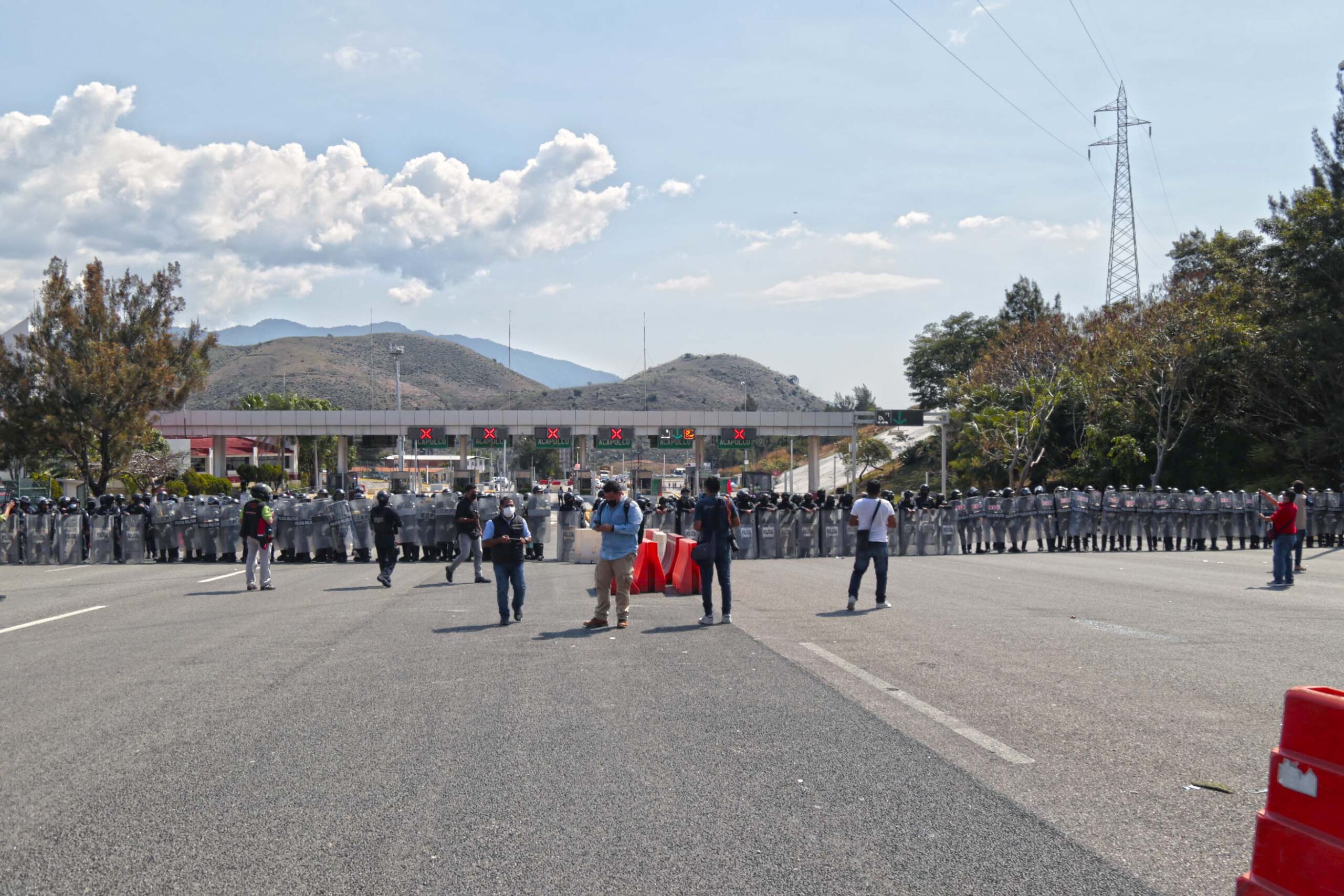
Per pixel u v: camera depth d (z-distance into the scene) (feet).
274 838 16.83
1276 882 12.08
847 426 207.72
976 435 188.03
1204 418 178.29
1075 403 193.57
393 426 202.49
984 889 14.51
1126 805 18.21
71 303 132.05
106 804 18.67
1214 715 24.93
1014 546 96.63
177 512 86.07
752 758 21.26
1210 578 64.80
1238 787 19.20
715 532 42.73
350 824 17.46
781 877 14.99
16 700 27.94
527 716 25.29
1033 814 17.74
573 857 15.84
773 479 215.51
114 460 136.56
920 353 315.58
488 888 14.69
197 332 139.03
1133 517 97.50
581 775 20.20
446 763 21.15
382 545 62.08
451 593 57.98
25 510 87.40
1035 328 215.10
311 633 40.52
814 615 45.50
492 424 204.03
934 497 99.04
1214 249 199.62
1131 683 28.99
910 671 31.01
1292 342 158.81
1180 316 170.60
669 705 26.35
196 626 42.91
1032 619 43.19
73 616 47.11
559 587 61.36
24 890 14.83
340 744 22.77
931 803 18.33
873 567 77.51
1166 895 14.29
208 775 20.43
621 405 611.47
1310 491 101.76
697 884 14.75
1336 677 29.86
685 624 42.63
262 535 60.13
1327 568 74.33
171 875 15.31
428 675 30.96
